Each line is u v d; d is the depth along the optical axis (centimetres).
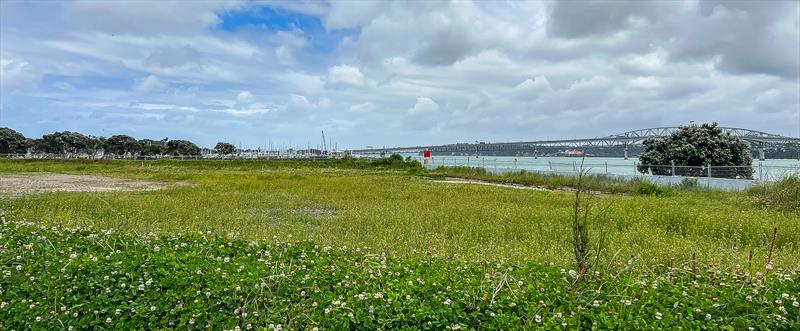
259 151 9888
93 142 8675
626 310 427
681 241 800
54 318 422
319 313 435
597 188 2197
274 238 773
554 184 2372
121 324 418
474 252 720
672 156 2808
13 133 8019
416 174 3416
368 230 941
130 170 3694
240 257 611
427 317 416
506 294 459
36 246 627
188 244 679
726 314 425
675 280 542
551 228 926
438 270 549
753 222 962
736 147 2798
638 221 1048
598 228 913
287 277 505
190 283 481
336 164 4825
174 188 1858
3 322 420
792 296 448
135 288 466
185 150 8738
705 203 1483
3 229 764
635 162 3152
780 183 1481
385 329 409
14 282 491
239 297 454
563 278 518
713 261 651
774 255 698
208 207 1259
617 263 622
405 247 752
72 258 546
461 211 1208
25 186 2078
